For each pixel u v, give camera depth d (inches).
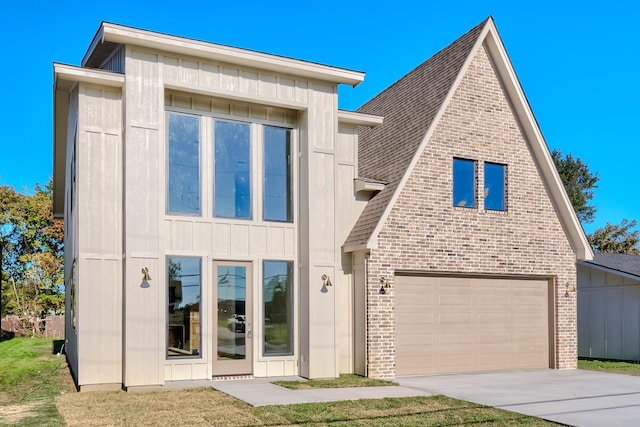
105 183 490.9
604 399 455.8
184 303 512.4
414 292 597.9
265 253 555.2
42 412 378.0
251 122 562.3
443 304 612.4
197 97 537.3
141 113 493.7
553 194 680.4
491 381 550.6
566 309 674.2
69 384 511.5
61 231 1535.4
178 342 507.5
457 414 389.4
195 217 524.7
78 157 484.1
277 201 569.0
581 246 681.0
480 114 644.1
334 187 574.9
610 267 858.1
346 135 620.1
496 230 639.8
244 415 370.6
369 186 602.2
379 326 565.6
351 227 606.9
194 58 521.3
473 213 627.8
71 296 661.3
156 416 367.6
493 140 649.0
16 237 1530.5
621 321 839.7
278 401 419.2
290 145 581.3
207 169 535.5
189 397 435.2
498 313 643.5
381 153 674.2
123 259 485.4
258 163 561.3
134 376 470.3
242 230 546.3
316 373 544.7
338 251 585.3
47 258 1485.0
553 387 515.5
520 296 660.1
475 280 633.6
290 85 564.7
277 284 560.1
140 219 486.0
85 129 487.8
